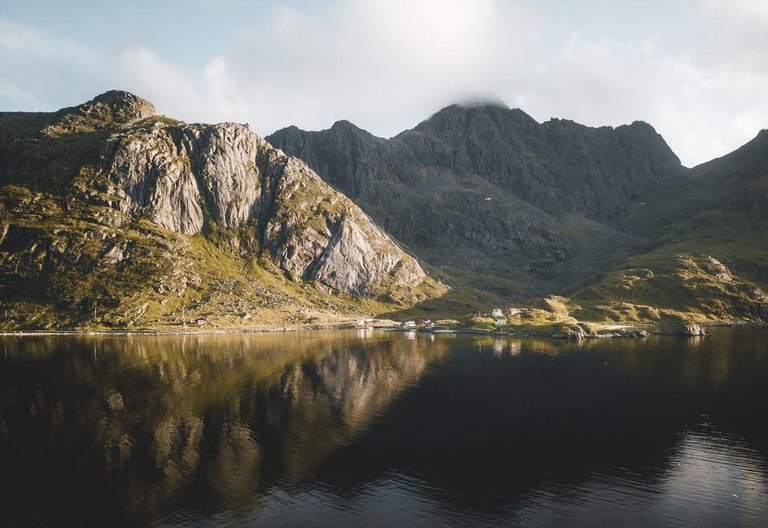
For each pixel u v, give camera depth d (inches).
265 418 3550.7
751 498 2349.9
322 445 3024.1
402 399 4173.2
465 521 2122.3
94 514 2148.1
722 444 3088.1
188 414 3629.4
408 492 2394.2
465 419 3595.0
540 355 6840.6
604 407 3954.2
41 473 2573.8
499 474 2620.6
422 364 5989.2
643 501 2321.6
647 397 4286.4
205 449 2925.7
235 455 2837.1
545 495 2370.8
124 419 3486.7
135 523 2075.5
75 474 2556.6
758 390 4557.1
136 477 2524.6
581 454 2913.4
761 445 3073.3
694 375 5295.3
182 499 2293.3
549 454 2910.9
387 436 3201.3
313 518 2133.4
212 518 2121.1
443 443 3085.6
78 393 4247.0
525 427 3420.3
